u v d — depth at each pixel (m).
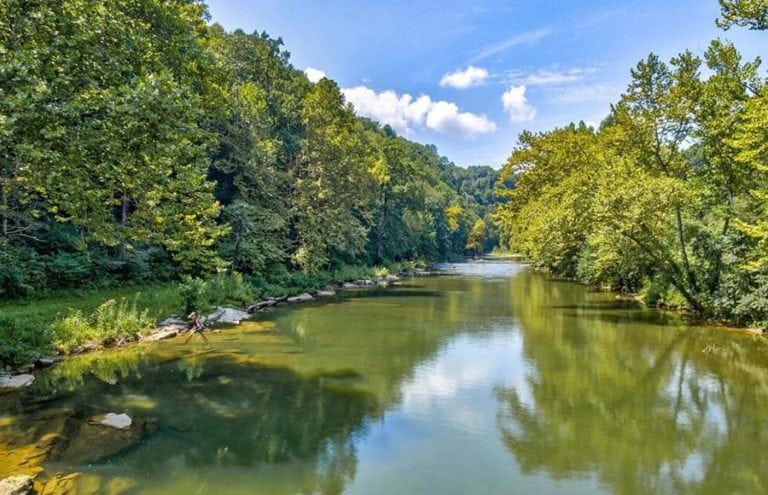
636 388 12.89
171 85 12.95
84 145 11.78
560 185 41.69
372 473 8.28
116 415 10.31
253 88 38.78
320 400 11.88
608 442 9.61
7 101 9.86
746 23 19.02
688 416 10.88
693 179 24.19
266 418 10.65
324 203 40.19
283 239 36.38
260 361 15.38
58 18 12.21
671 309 26.55
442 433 10.02
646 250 23.84
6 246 18.34
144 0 17.56
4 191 13.32
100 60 13.31
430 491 7.70
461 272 60.31
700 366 14.92
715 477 8.17
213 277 27.20
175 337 18.70
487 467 8.54
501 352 16.86
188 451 8.94
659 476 8.20
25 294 19.70
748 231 17.52
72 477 7.81
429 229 81.94
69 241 22.86
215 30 46.94
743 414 11.01
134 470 8.15
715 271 22.89
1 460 8.29
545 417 10.88
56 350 15.51
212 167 34.56
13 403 11.23
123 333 17.58
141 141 12.65
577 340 18.75
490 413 11.14
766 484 7.92
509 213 60.88
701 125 23.00
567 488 7.81
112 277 24.56
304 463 8.61
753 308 20.00
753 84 21.02
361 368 14.75
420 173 76.56
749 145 18.62
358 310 26.42
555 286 40.78
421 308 27.31
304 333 19.91
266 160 34.91
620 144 26.41
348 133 47.38
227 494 7.50
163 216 16.94
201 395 12.05
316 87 45.59
